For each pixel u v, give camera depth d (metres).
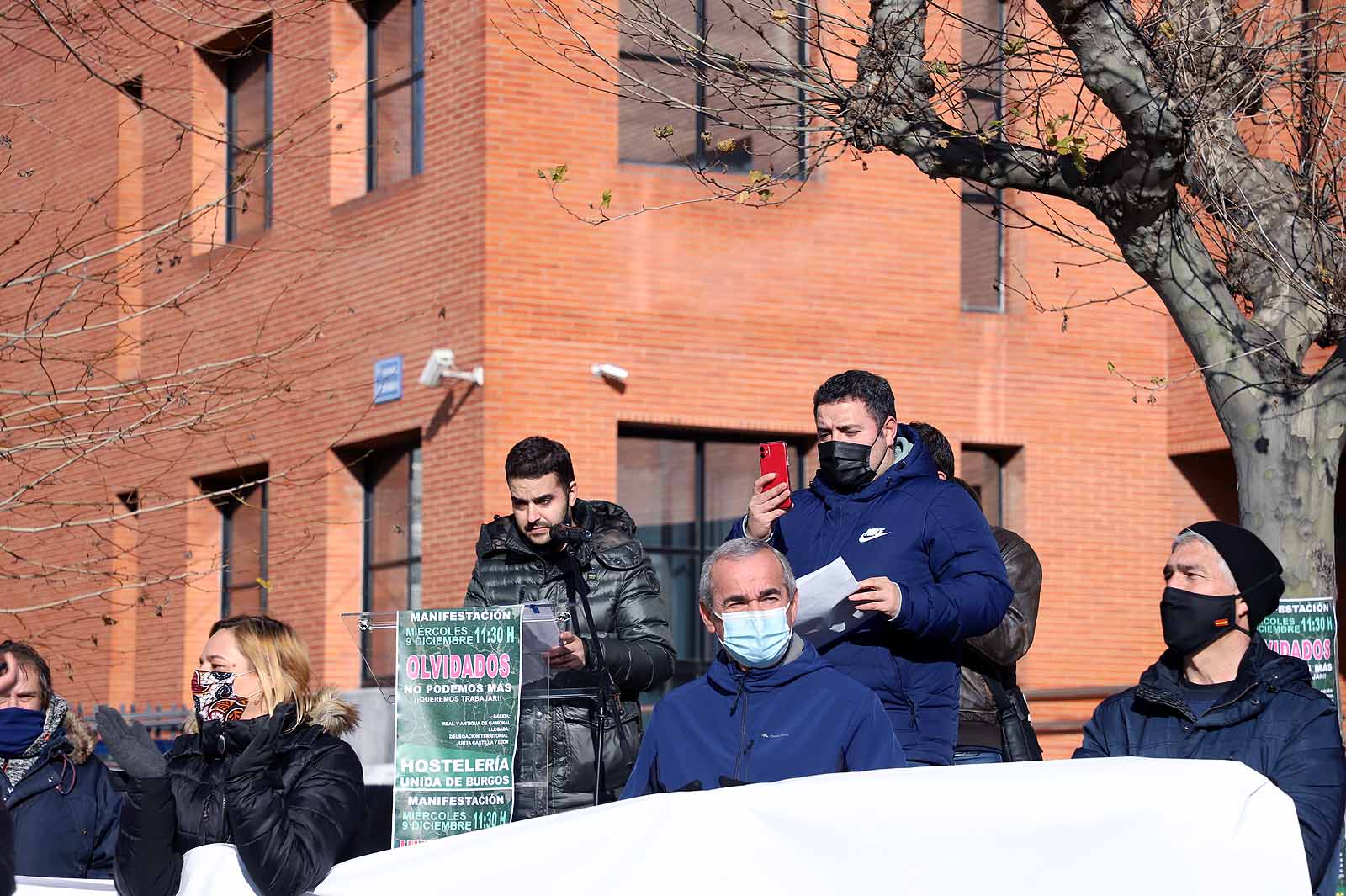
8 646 10.92
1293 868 6.09
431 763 7.84
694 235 24.53
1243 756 7.79
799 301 25.12
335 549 25.78
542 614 7.91
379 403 25.06
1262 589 8.05
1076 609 26.64
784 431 24.98
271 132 27.02
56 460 25.27
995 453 26.72
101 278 14.84
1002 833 6.01
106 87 28.62
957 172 12.59
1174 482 27.41
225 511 28.03
